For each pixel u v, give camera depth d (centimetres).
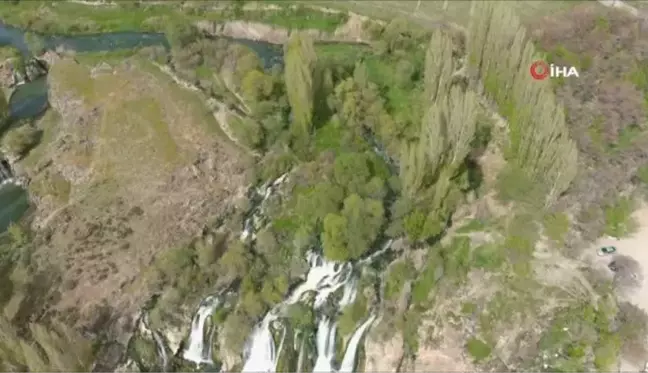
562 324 9281
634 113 11212
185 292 10144
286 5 15162
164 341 9938
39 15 15600
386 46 13825
